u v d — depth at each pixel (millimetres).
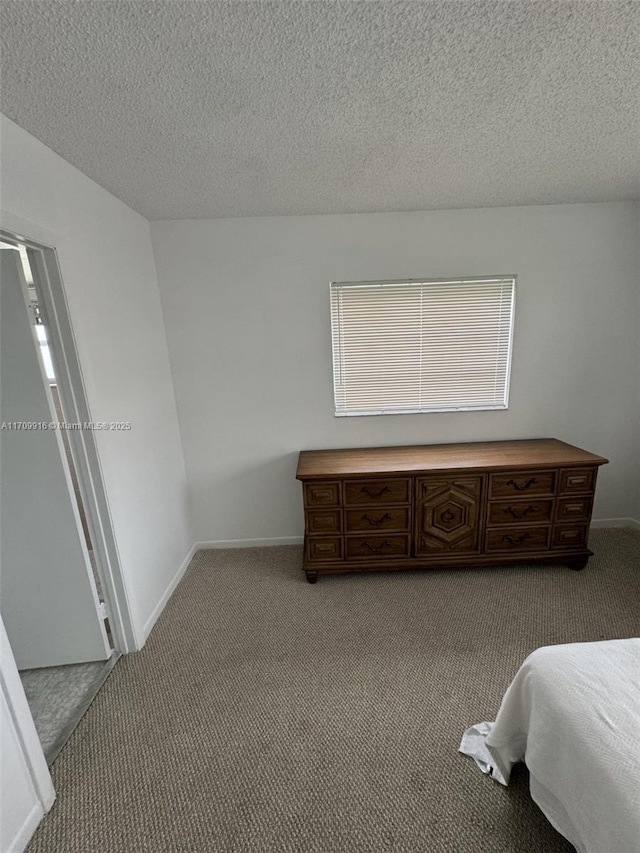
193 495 2795
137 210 2184
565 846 1090
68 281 1560
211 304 2508
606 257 2453
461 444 2686
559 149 1655
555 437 2730
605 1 911
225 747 1418
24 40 953
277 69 1103
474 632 1945
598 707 953
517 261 2449
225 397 2650
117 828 1181
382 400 2668
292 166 1722
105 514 1764
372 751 1380
